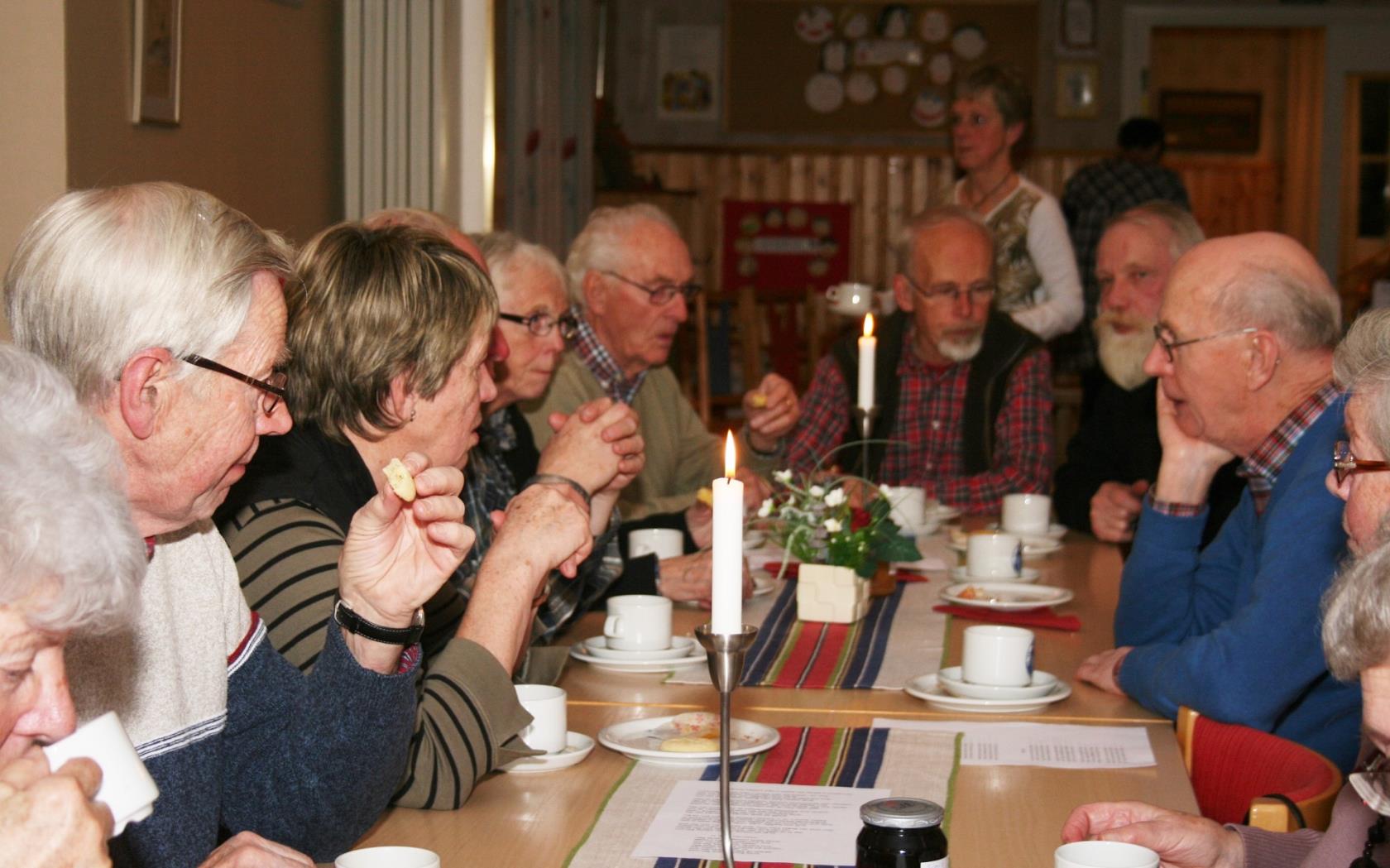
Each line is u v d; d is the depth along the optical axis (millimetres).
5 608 851
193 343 1183
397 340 1624
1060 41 7020
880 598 2475
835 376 3725
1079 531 3297
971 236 3521
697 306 4695
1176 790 1457
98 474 923
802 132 7137
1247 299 1966
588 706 1767
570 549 1602
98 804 854
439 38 3395
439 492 1331
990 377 3602
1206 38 7707
